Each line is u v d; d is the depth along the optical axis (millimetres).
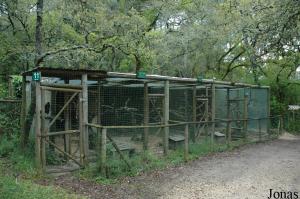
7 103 12375
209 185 8414
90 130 10391
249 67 24219
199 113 15344
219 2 22469
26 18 16859
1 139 11398
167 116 12008
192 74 22844
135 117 14398
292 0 11680
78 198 7078
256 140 16094
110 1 18641
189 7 21828
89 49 13867
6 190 6539
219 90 16781
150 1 22984
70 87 9680
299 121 21719
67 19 15445
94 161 9867
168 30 21438
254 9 13859
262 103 17906
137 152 10695
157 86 14406
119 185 8258
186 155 11102
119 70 20344
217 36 20484
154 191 7891
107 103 13617
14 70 18766
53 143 9773
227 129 13805
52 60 13844
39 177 8547
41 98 9172
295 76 26250
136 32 15945
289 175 9430
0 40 15430
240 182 8695
